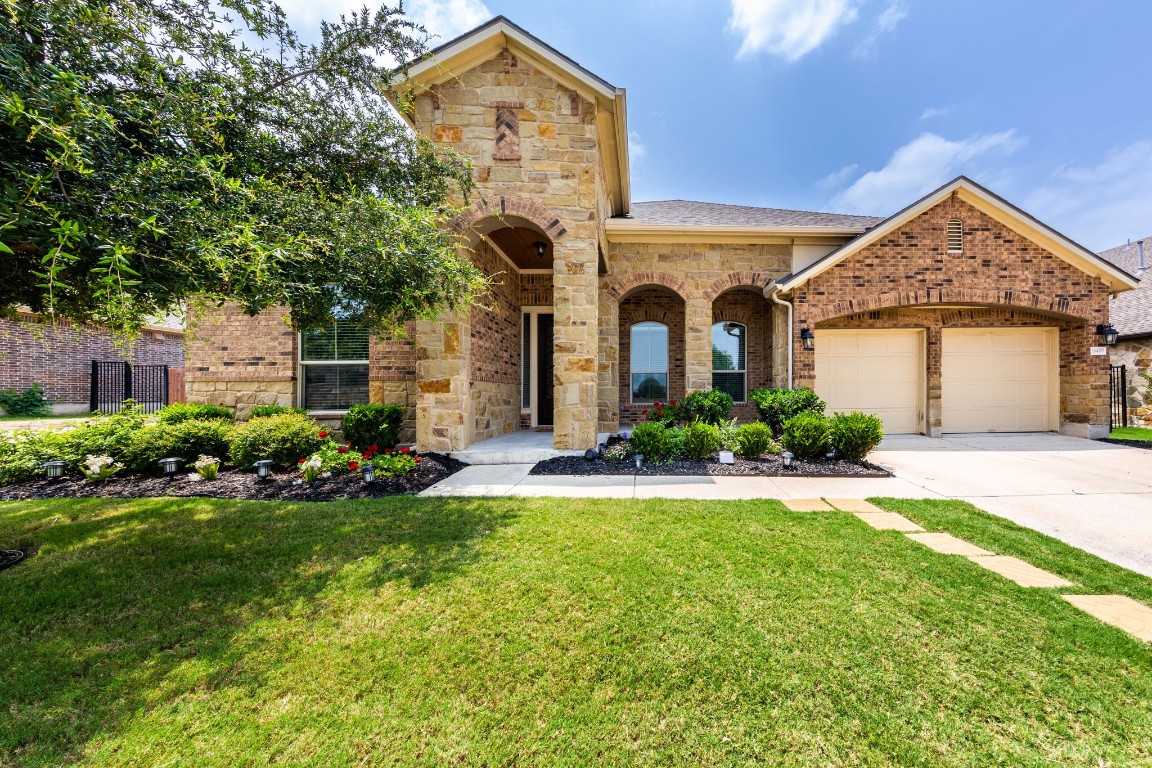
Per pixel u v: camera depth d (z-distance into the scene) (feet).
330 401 31.14
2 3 8.64
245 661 7.69
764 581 10.15
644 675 7.22
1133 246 48.78
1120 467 22.48
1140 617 8.79
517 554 11.66
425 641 8.16
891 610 8.98
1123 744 5.95
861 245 29.89
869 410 33.78
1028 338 33.60
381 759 5.84
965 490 18.24
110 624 8.79
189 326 15.47
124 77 10.84
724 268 34.14
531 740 6.10
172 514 15.05
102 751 5.97
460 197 24.26
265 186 12.47
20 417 46.83
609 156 29.91
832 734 6.14
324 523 14.08
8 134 8.23
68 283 11.41
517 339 36.78
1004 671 7.28
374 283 15.46
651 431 23.27
